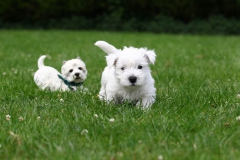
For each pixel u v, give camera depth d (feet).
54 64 34.78
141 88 18.93
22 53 44.11
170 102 19.17
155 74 29.07
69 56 41.73
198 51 47.65
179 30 95.20
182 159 11.95
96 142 13.39
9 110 17.97
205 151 12.63
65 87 23.70
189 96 20.22
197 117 16.02
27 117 16.72
